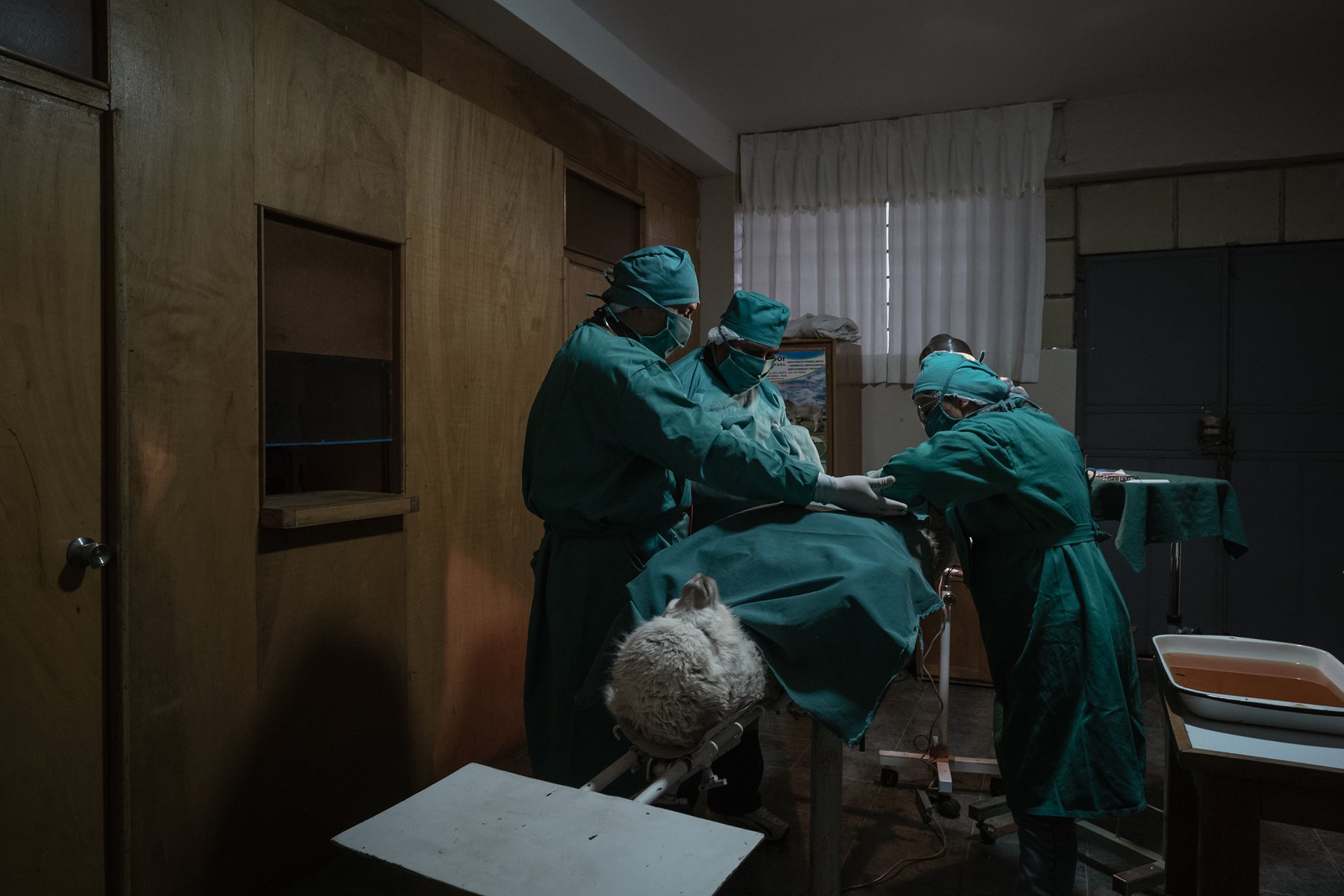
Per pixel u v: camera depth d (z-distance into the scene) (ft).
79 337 5.59
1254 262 13.66
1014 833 8.00
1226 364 13.85
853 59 12.10
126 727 5.84
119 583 5.79
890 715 11.50
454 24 9.34
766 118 14.64
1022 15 10.80
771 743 10.52
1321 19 10.89
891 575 4.50
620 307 6.24
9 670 5.24
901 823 8.35
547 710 6.16
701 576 3.97
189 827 6.32
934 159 14.26
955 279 14.24
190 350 6.27
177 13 6.16
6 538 5.21
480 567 9.58
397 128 8.30
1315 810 4.13
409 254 8.49
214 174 6.44
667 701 3.40
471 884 2.52
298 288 7.36
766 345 6.84
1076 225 14.46
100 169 5.70
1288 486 13.66
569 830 2.84
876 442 14.85
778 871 7.46
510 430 10.09
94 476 5.70
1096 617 6.10
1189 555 14.29
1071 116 13.85
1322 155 12.83
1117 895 6.86
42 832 5.44
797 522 4.97
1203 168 13.55
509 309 10.05
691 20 10.91
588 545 5.89
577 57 10.46
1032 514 6.18
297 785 7.24
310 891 7.13
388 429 8.41
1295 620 13.73
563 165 11.16
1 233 5.15
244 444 6.72
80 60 5.61
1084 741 5.94
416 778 8.62
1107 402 14.52
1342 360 13.28
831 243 14.99
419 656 8.66
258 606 6.86
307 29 7.27
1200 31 11.23
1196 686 5.25
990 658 6.48
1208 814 4.30
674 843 2.77
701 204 15.78
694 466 5.18
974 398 6.64
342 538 7.69
